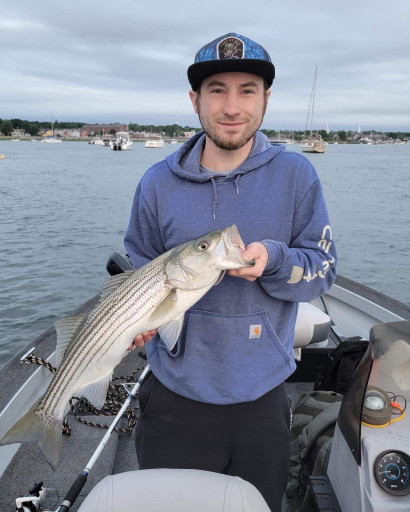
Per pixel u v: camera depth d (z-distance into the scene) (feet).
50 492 8.52
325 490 6.72
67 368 6.53
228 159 6.58
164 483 4.94
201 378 6.44
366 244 43.16
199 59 6.19
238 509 4.77
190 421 6.59
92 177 107.96
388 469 5.70
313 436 7.82
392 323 6.55
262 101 6.35
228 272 5.83
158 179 6.88
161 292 6.15
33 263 35.60
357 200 71.56
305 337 11.14
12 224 50.47
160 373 6.81
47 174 115.03
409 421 6.19
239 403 6.46
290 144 306.76
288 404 6.88
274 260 5.79
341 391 9.05
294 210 6.56
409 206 65.98
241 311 6.32
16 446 9.64
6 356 21.53
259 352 6.42
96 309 6.50
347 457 6.27
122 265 10.53
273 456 6.54
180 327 6.14
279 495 6.61
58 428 6.43
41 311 26.40
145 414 6.90
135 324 6.30
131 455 9.65
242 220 6.50
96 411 10.80
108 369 6.51
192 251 5.90
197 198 6.61
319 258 6.33
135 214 7.36
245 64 5.90
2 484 8.70
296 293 6.24
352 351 9.16
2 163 160.66
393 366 6.37
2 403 9.33
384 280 33.09
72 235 45.21
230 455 6.65
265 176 6.54
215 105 6.20
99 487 4.94
